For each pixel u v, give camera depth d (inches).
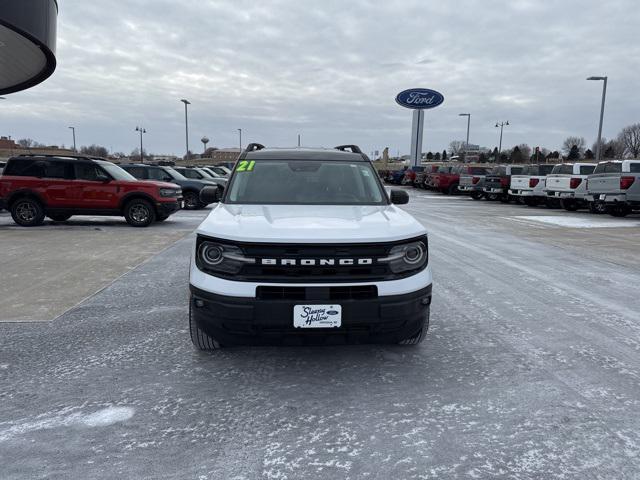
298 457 99.0
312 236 127.3
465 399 124.9
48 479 90.8
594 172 660.7
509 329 180.5
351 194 175.3
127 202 474.9
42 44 512.7
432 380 136.3
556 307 210.7
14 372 138.8
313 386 131.9
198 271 131.7
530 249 367.9
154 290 231.9
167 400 123.0
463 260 318.3
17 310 198.8
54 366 143.3
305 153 198.1
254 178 180.2
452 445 103.7
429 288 135.9
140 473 93.1
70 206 472.1
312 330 125.7
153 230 453.1
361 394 127.4
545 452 101.3
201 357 151.3
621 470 95.3
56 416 114.3
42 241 380.5
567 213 703.7
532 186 785.6
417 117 1825.8
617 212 642.8
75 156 500.4
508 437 107.0
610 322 190.2
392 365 146.5
